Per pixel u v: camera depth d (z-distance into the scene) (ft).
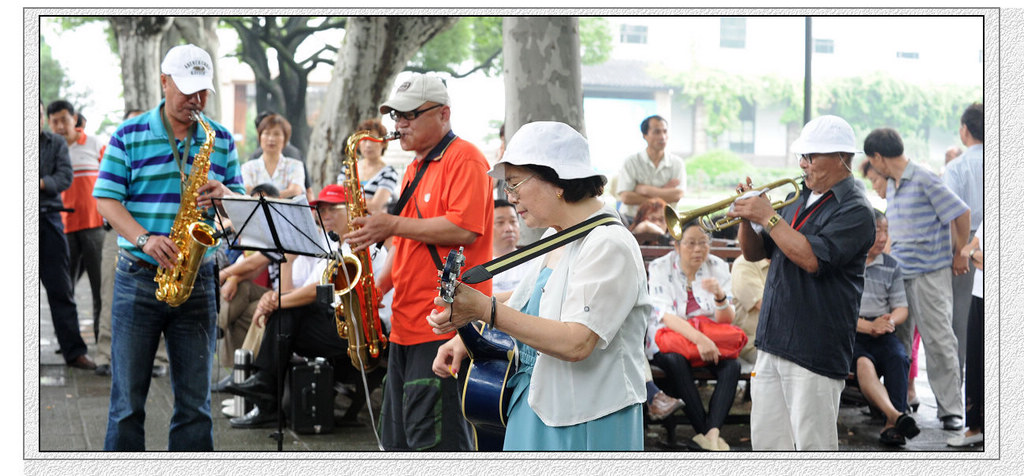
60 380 22.25
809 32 43.93
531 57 20.49
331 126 42.11
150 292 13.61
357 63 41.45
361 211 14.39
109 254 22.85
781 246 12.37
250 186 27.35
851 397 20.03
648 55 91.40
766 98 91.50
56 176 23.20
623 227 8.89
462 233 12.66
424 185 13.16
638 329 9.00
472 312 8.42
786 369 12.63
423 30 41.63
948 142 88.12
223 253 21.04
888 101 88.53
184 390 13.97
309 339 18.34
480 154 13.08
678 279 18.48
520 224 20.81
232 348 20.57
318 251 12.67
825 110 89.56
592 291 8.47
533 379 8.98
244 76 108.06
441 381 12.74
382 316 18.04
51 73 82.28
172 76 13.35
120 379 13.66
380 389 21.40
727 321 18.33
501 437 9.95
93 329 28.86
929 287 19.45
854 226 12.33
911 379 21.12
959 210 19.43
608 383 8.79
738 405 21.01
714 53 91.61
